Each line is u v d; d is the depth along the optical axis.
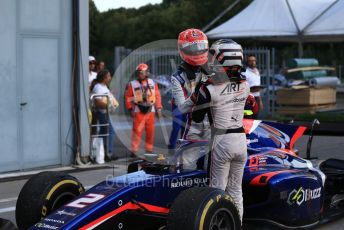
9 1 12.92
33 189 6.96
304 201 7.71
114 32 55.75
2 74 12.88
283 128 8.57
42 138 13.60
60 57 13.91
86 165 13.91
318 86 25.84
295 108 25.33
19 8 13.11
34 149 13.47
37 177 7.17
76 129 14.08
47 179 7.09
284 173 7.49
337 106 29.27
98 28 56.31
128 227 6.55
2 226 6.29
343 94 37.62
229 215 6.15
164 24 53.19
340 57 51.81
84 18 14.20
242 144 6.57
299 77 27.56
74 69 14.09
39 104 13.54
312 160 9.86
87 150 14.23
